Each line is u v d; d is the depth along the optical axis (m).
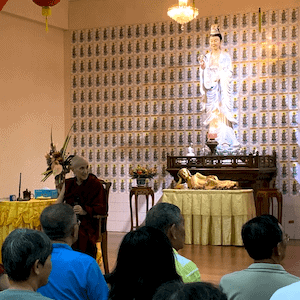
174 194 8.62
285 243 2.50
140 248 1.81
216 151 9.40
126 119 10.62
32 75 10.36
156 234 1.86
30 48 10.34
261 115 9.70
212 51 9.62
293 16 9.51
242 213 8.25
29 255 1.89
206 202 8.41
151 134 10.42
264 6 9.68
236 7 9.87
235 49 9.86
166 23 10.32
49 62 10.73
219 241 8.38
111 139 10.71
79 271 2.71
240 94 9.80
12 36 9.99
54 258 2.75
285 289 1.70
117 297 1.82
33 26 10.41
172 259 1.85
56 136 10.84
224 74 9.59
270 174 9.36
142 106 10.50
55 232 2.89
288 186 9.51
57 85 10.91
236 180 8.98
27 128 10.20
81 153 10.92
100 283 2.73
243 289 2.32
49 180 10.60
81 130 10.93
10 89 9.91
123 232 10.47
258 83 9.71
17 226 6.04
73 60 10.98
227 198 8.30
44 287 2.69
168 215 2.69
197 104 10.11
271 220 2.47
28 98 10.26
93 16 10.84
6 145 9.77
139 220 10.37
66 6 11.00
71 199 5.05
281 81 9.58
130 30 10.59
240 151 9.70
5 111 9.79
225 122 9.65
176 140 10.23
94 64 10.84
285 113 9.56
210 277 5.95
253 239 2.42
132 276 1.81
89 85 10.88
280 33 9.59
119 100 10.66
